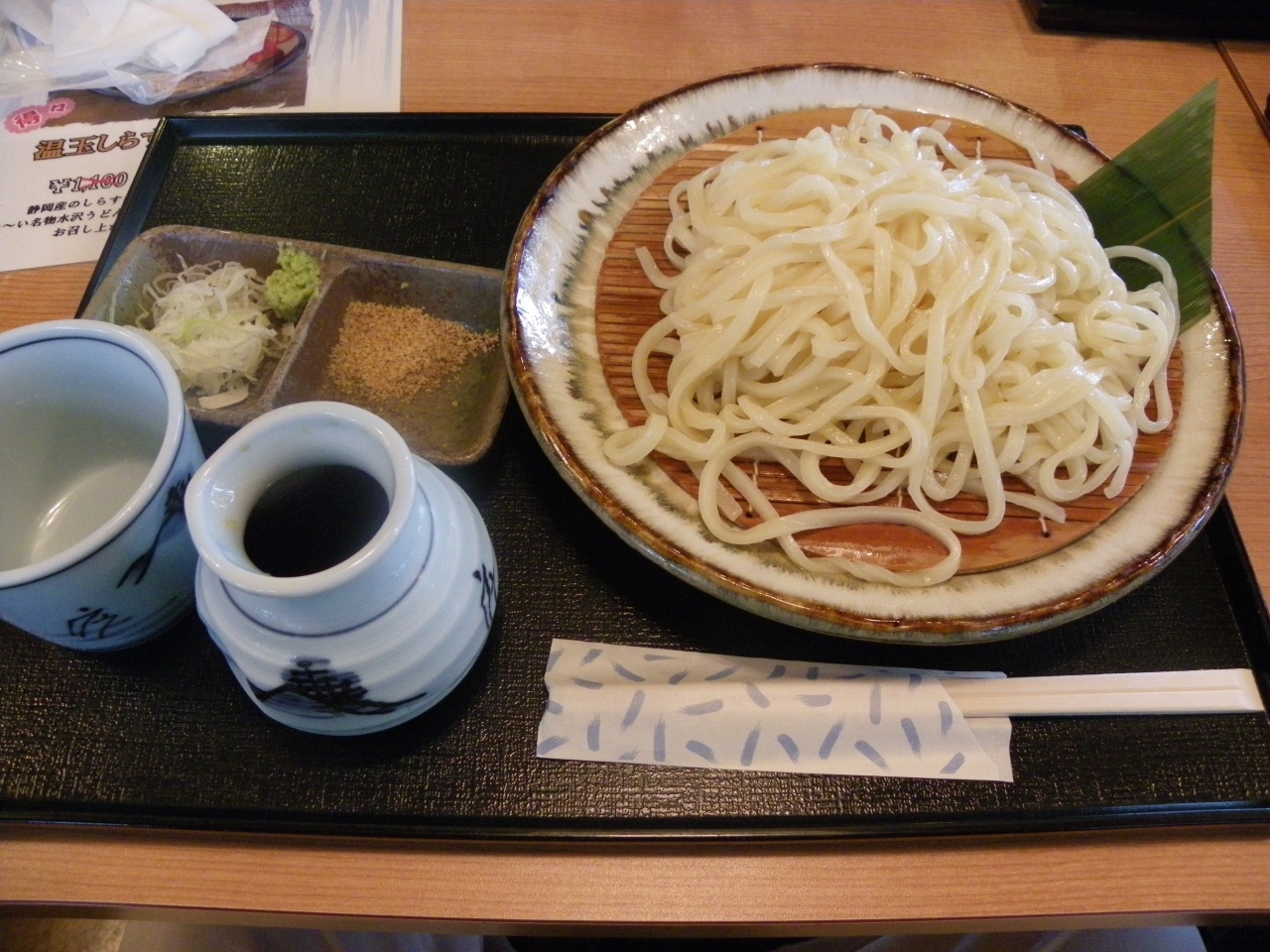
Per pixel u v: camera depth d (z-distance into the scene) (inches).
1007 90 17.9
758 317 13.2
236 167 16.1
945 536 11.9
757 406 12.9
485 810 10.7
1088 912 10.4
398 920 10.3
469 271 14.1
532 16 18.8
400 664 9.7
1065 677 11.6
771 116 15.6
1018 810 10.7
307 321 13.7
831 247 13.1
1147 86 18.1
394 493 9.1
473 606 10.4
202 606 9.7
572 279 13.9
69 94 17.3
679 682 11.5
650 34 18.6
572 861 10.5
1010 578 11.5
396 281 14.4
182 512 10.3
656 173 14.9
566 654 11.7
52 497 11.7
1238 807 10.7
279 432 9.3
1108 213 14.4
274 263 14.6
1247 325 14.8
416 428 13.6
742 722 11.1
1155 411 13.1
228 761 10.9
